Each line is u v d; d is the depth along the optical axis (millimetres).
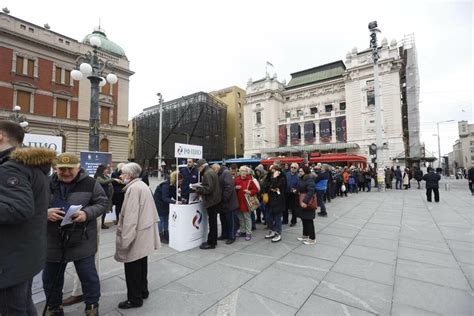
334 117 37969
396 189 18922
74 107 28312
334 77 42031
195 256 4645
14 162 1782
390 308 2850
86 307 2596
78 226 2541
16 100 24453
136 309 2861
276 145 44344
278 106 45562
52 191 2557
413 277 3650
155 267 4105
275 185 5594
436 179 11438
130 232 2822
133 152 70312
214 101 53906
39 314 2850
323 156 22844
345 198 13273
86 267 2602
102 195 2732
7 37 24078
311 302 3000
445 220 7512
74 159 2572
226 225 5676
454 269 3922
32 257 1804
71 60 28297
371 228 6645
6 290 1736
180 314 2760
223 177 5414
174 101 57719
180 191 5766
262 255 4668
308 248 5062
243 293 3232
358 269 3967
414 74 34531
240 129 56875
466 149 82625
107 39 33812
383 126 31688
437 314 2711
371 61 32875
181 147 5625
